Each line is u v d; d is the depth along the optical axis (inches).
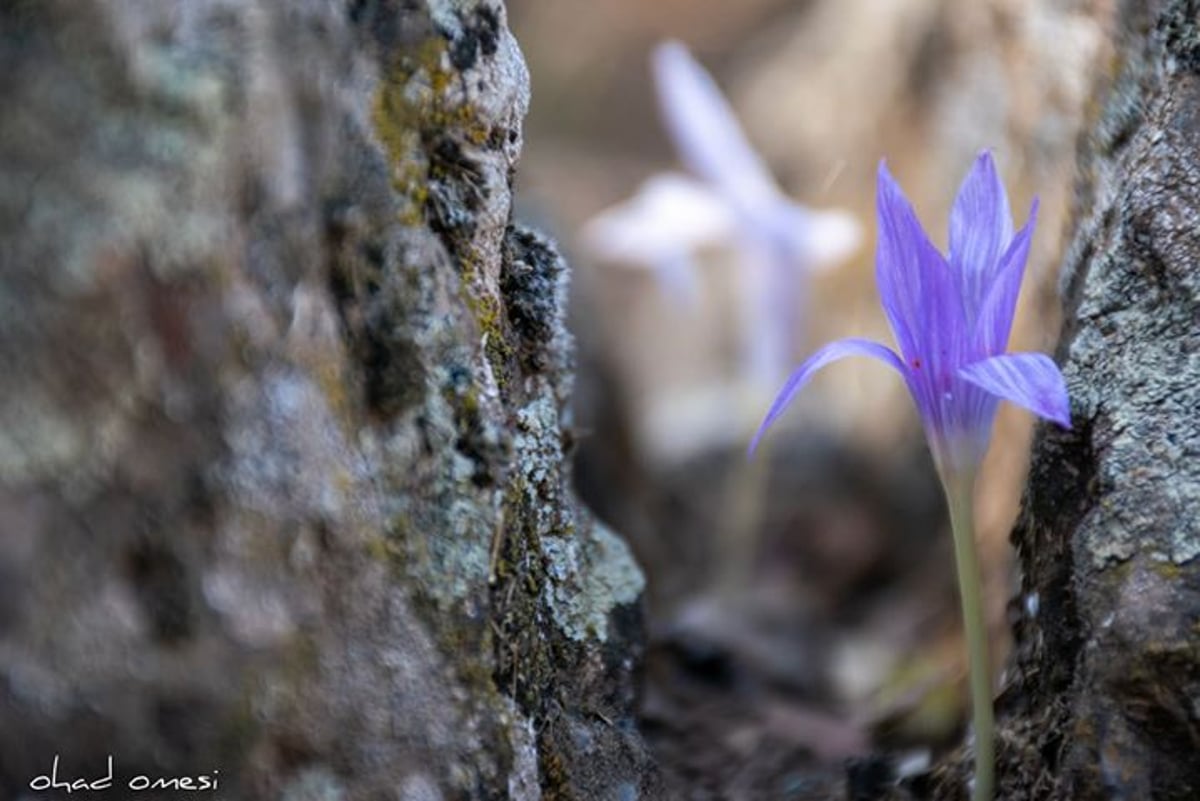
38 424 9.3
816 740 16.4
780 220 20.7
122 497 9.4
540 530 12.2
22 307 9.2
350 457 10.1
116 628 9.5
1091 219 14.1
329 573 10.0
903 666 19.7
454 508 10.6
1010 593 14.6
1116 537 11.4
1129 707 11.1
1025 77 17.9
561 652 12.3
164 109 9.3
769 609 22.0
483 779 10.7
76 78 9.3
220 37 9.5
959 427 11.1
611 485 22.0
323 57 10.0
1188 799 11.1
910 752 15.3
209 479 9.6
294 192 9.8
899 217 10.9
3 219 9.2
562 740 12.0
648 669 17.4
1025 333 16.5
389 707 10.3
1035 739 12.3
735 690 18.7
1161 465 11.5
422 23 10.7
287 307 9.8
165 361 9.4
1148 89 13.6
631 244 21.5
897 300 11.0
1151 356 12.0
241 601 9.7
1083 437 12.1
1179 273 12.1
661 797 13.1
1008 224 11.0
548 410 12.4
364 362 10.3
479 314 11.2
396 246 10.5
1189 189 12.2
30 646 9.4
